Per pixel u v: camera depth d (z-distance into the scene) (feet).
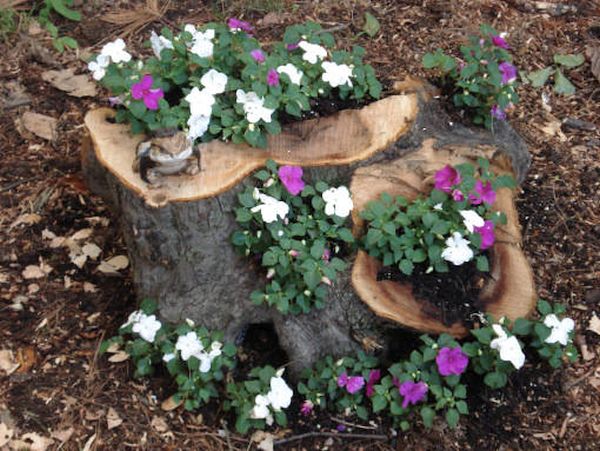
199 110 3.60
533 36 6.15
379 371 3.74
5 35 6.01
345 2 6.38
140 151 3.61
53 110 5.50
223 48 3.95
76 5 6.37
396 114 3.93
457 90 4.22
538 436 3.80
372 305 3.67
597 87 5.78
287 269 3.65
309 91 3.94
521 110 5.58
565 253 4.60
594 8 6.45
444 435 3.76
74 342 4.10
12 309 4.24
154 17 6.26
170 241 3.63
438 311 3.71
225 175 3.60
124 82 3.71
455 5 6.33
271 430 3.79
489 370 3.69
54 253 4.58
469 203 3.76
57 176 5.03
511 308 3.76
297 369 3.83
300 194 3.80
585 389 3.99
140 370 3.81
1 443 3.65
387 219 3.69
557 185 4.99
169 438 3.73
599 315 4.28
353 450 3.73
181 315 3.83
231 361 3.86
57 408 3.80
